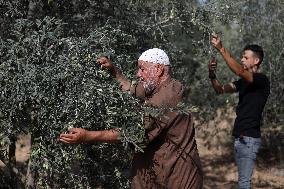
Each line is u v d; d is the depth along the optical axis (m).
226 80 13.96
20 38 6.30
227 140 16.67
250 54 8.15
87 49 5.90
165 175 5.62
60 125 5.84
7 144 6.16
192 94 13.39
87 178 6.90
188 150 5.70
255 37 13.45
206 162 15.35
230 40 13.89
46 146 6.25
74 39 6.21
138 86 5.64
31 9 7.46
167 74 5.68
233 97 14.06
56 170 6.34
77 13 7.79
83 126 5.64
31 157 6.39
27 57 6.12
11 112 5.88
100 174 7.09
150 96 5.63
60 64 5.81
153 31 8.21
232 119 15.78
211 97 13.64
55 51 6.27
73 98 5.62
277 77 13.23
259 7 12.69
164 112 5.44
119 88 5.66
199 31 8.77
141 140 5.31
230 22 9.72
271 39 13.04
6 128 5.95
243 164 7.89
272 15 12.81
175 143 5.62
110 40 6.29
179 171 5.64
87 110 5.57
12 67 5.94
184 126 5.68
